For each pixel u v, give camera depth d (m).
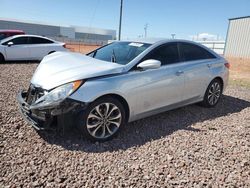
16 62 11.66
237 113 5.01
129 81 3.56
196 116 4.68
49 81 3.32
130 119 3.76
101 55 4.40
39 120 3.22
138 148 3.30
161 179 2.64
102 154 3.10
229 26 24.14
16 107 4.55
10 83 6.61
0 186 2.40
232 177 2.72
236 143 3.55
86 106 3.19
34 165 2.77
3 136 3.39
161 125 4.15
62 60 4.01
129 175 2.68
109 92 3.35
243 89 7.75
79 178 2.59
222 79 5.25
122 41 4.72
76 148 3.21
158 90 3.95
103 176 2.64
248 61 20.19
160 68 4.00
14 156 2.93
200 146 3.42
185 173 2.77
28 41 11.86
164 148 3.33
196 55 4.81
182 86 4.35
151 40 4.39
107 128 3.49
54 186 2.45
